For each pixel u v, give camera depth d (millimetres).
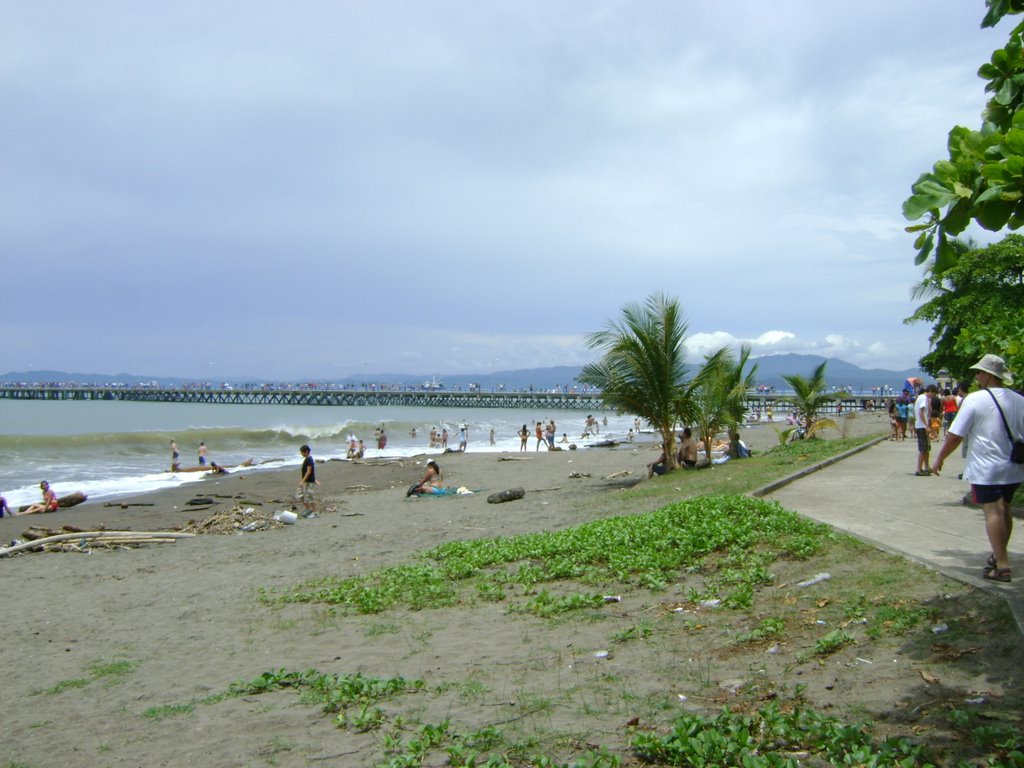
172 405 131375
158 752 5172
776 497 12711
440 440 52812
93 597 11531
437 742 4801
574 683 5738
